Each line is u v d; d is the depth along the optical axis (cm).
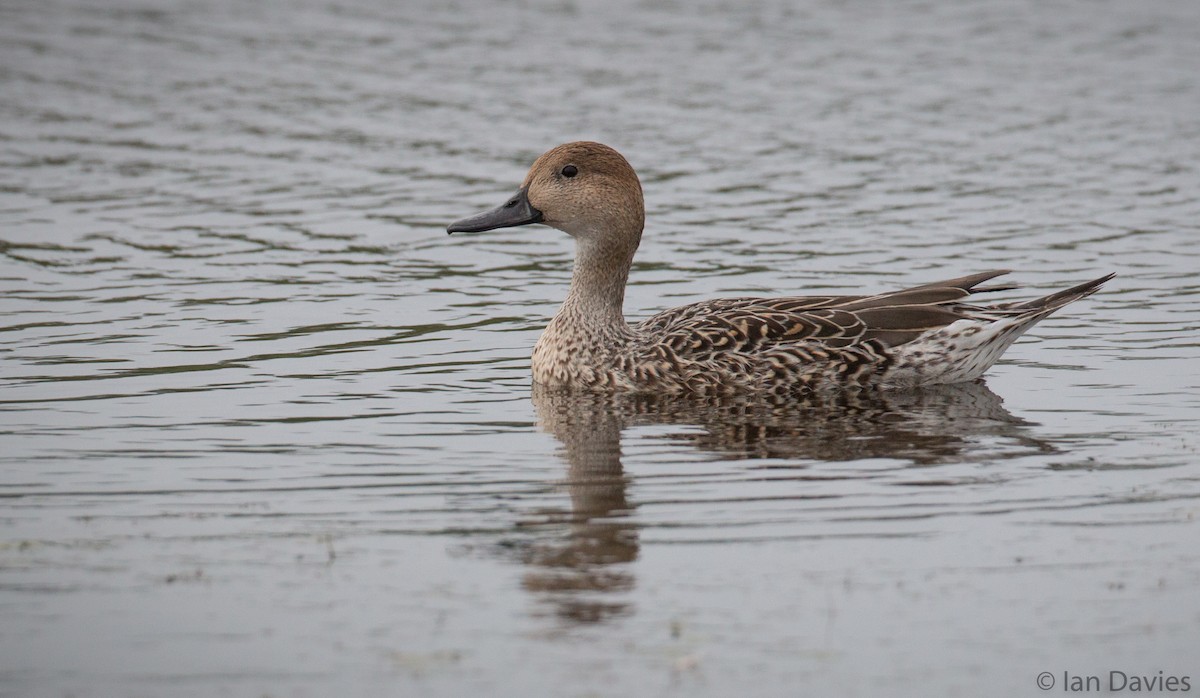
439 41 3431
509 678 941
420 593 1048
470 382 1591
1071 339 1723
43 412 1452
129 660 962
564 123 2777
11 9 3647
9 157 2555
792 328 1566
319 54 3306
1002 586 1058
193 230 2183
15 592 1047
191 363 1630
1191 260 2022
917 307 1576
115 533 1148
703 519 1177
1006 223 2203
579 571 1082
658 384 1566
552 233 2241
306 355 1669
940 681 940
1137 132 2722
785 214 2259
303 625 1005
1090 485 1242
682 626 1003
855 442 1373
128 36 3438
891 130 2744
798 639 987
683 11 3744
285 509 1200
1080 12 3731
